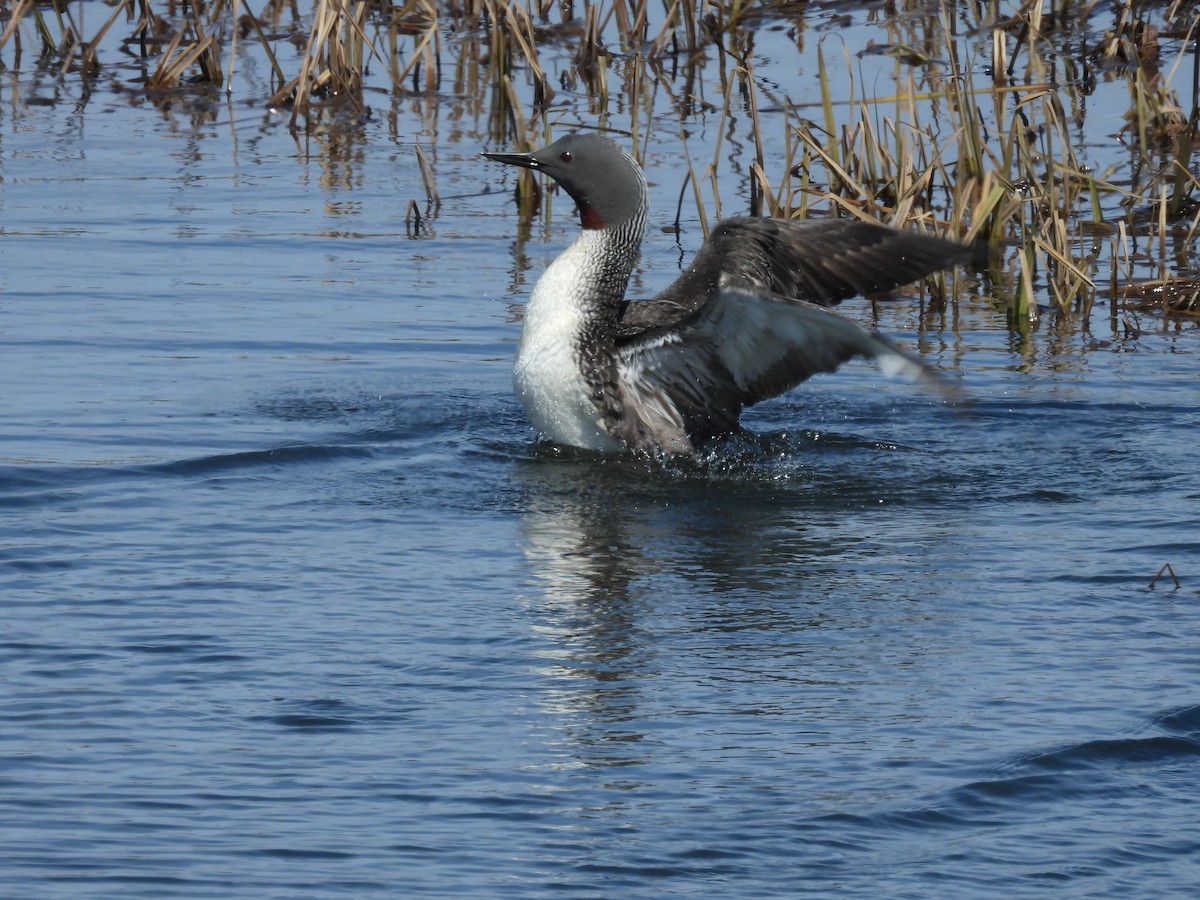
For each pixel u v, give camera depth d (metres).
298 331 14.89
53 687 7.89
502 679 8.15
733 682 8.15
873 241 12.13
